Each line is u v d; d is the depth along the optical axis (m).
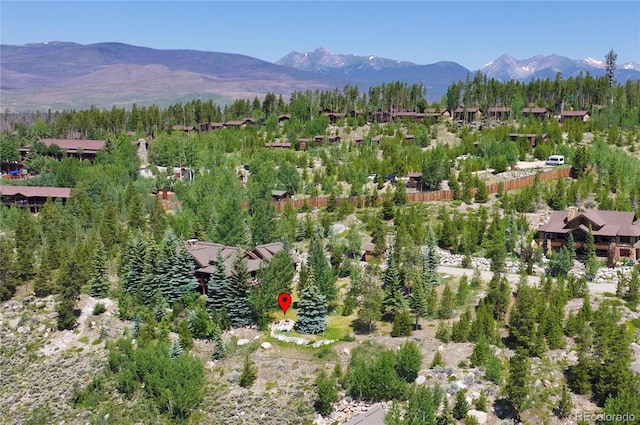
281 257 97.31
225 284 92.31
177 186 155.62
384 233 115.38
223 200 134.00
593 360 72.19
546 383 72.56
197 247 103.44
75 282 95.94
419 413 64.44
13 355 90.38
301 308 88.31
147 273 97.94
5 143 190.88
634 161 151.62
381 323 90.38
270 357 82.88
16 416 78.50
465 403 67.31
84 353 88.69
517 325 79.81
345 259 110.88
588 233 105.06
